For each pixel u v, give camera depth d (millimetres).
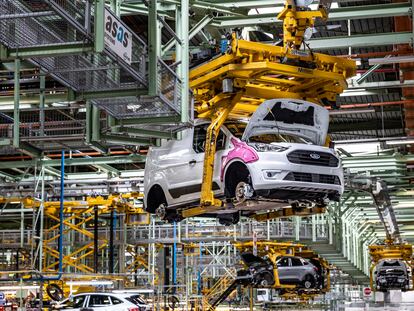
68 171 32781
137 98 13266
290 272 34875
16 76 13195
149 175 17391
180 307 34375
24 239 35031
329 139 16156
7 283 22938
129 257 46562
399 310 22438
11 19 10805
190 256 42562
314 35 24359
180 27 15148
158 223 38125
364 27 23672
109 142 16297
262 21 17375
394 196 32062
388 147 28047
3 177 30609
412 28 17562
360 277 46844
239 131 15477
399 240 39125
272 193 14680
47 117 19750
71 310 22406
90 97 13258
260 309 41781
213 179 15289
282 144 14758
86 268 32250
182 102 14414
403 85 19859
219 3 17016
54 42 11406
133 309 22812
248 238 35000
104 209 32188
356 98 28438
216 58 15695
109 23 10836
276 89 16875
